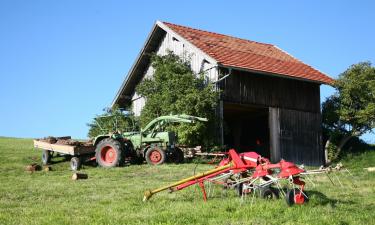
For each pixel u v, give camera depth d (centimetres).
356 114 2559
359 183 1290
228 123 3080
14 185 1277
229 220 737
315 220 730
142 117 2434
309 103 2680
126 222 737
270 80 2559
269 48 3020
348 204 905
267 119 2847
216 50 2469
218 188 1099
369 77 2572
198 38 2625
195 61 2473
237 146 3002
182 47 2562
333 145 2650
